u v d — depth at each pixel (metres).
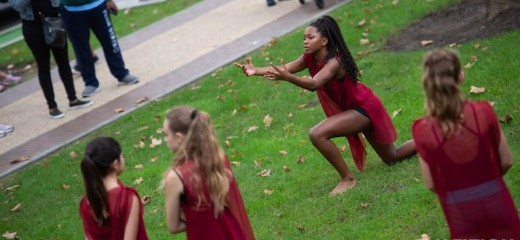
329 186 9.66
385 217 8.30
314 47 8.66
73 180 12.67
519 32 12.97
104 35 16.30
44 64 15.34
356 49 15.07
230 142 12.45
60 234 10.68
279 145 11.67
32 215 11.70
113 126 14.70
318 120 12.26
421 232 7.77
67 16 15.91
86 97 16.58
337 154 9.15
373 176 9.43
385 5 16.94
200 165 6.14
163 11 21.95
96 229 6.51
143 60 18.14
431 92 5.63
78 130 14.98
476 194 5.75
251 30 18.19
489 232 5.82
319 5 18.17
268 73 8.12
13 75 19.41
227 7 20.86
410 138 10.30
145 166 12.47
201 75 16.12
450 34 14.20
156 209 10.70
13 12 23.81
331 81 8.84
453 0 15.80
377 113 9.05
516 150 8.89
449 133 5.63
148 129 14.02
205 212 6.23
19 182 13.23
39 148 14.58
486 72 11.62
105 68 18.36
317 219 8.80
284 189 10.09
